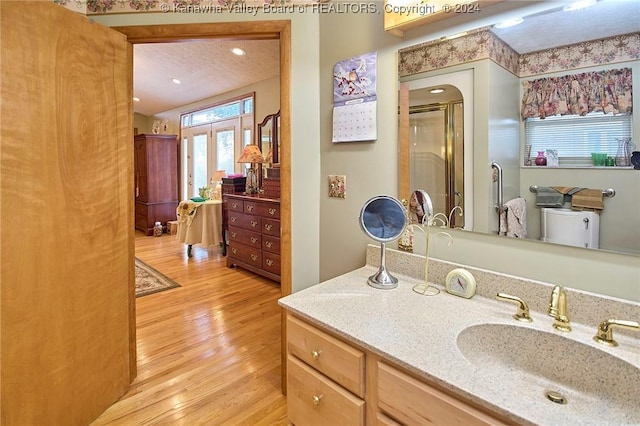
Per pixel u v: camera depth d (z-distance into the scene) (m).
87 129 1.55
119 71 1.72
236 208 4.27
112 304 1.75
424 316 1.12
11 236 1.29
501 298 1.12
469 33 1.26
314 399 1.16
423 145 1.42
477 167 1.27
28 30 1.31
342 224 1.74
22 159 1.31
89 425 1.62
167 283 3.78
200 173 6.53
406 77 1.45
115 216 1.74
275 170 3.96
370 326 1.06
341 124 1.68
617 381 0.88
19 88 1.29
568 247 1.09
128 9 1.78
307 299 1.26
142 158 6.59
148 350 2.34
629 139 0.97
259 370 2.12
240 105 5.44
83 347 1.58
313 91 1.78
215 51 4.17
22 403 1.34
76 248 1.53
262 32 1.77
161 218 6.69
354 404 1.03
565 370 0.97
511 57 1.17
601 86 1.01
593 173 1.03
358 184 1.65
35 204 1.36
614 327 0.97
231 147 5.71
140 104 6.89
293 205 1.82
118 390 1.81
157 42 1.85
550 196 1.12
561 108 1.08
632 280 0.99
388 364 0.94
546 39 1.10
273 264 3.81
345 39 1.65
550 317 1.08
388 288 1.35
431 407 0.85
